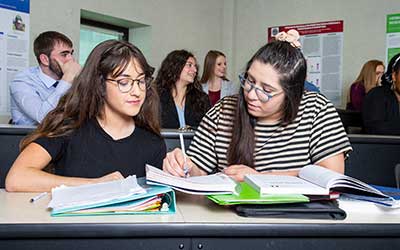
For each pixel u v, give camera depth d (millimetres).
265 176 1018
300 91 1200
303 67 1185
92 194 852
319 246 793
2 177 1844
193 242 761
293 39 1304
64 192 900
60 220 746
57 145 1176
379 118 2537
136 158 1270
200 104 3033
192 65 2951
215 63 3641
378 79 3641
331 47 4410
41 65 2475
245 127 1266
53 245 729
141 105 1242
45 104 2295
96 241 738
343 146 1239
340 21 4352
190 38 4574
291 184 904
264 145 1267
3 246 719
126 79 1164
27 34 3115
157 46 4191
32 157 1125
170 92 2914
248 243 774
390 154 2088
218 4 4926
